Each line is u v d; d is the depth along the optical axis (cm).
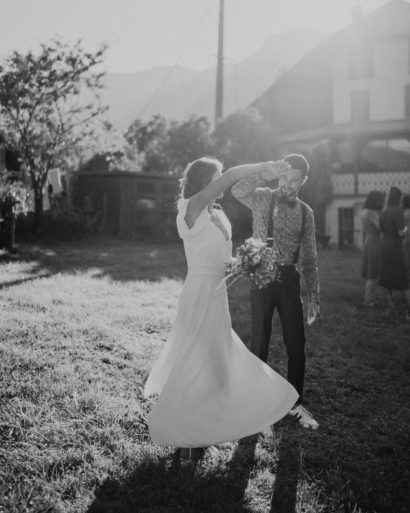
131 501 324
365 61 3048
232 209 2373
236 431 363
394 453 421
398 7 3016
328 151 2881
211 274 373
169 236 2402
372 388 556
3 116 1784
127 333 657
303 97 3281
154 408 357
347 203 2734
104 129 1958
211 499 330
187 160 2700
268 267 378
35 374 493
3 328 616
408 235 944
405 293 902
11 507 301
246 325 743
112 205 2320
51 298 809
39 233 1877
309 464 392
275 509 331
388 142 2869
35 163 1872
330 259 1847
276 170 364
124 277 1108
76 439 385
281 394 384
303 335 451
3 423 393
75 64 1778
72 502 318
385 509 346
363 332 773
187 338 369
